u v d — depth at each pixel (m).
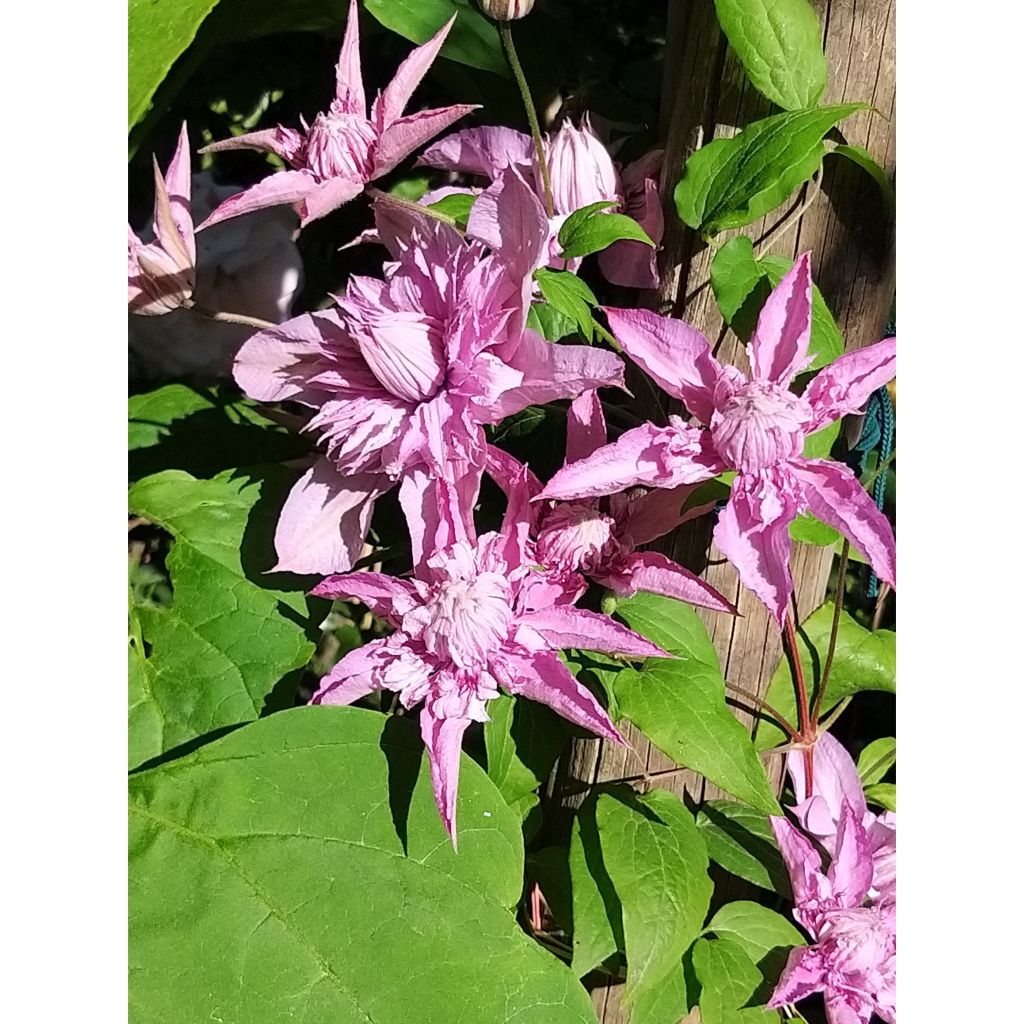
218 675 0.41
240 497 0.43
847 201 0.44
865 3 0.42
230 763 0.38
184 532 0.42
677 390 0.40
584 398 0.41
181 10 0.41
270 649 0.41
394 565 0.49
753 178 0.41
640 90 0.60
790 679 0.49
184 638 0.41
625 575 0.41
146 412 0.47
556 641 0.39
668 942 0.41
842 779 0.49
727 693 0.50
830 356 0.41
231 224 0.56
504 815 0.39
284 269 0.56
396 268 0.41
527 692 0.39
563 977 0.37
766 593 0.39
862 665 0.50
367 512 0.42
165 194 0.42
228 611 0.41
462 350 0.39
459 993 0.36
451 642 0.38
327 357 0.41
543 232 0.38
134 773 0.39
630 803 0.44
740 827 0.49
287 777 0.38
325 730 0.39
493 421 0.40
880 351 0.40
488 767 0.41
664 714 0.40
